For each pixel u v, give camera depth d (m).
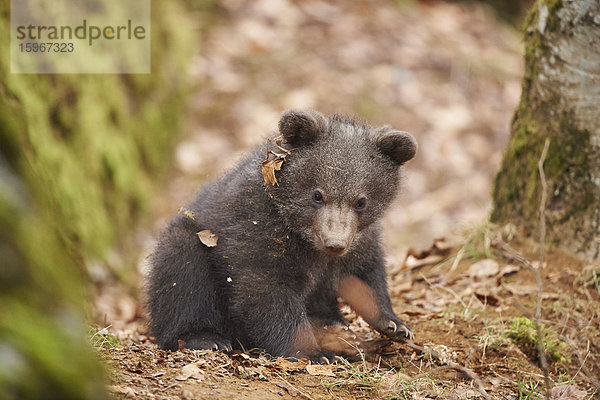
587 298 10.91
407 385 8.07
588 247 11.50
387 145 9.71
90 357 5.25
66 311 5.24
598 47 11.15
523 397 8.32
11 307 4.71
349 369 8.68
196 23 25.23
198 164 20.69
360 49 25.53
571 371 9.55
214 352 8.86
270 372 8.21
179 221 10.36
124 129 18.09
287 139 9.52
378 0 28.52
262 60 24.58
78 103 15.76
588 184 11.52
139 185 18.14
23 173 6.03
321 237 9.14
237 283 9.41
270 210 9.41
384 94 23.88
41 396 4.47
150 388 6.77
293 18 26.58
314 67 24.45
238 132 21.88
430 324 10.41
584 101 11.43
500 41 28.48
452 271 12.53
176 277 9.88
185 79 22.88
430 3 29.80
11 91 12.03
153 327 10.09
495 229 12.95
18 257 5.03
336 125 9.82
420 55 25.89
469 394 8.05
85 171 15.22
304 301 9.93
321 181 9.31
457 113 23.70
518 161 12.65
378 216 9.80
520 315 10.58
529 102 12.45
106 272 14.60
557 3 11.51
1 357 4.36
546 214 11.98
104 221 15.50
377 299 10.11
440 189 21.23
